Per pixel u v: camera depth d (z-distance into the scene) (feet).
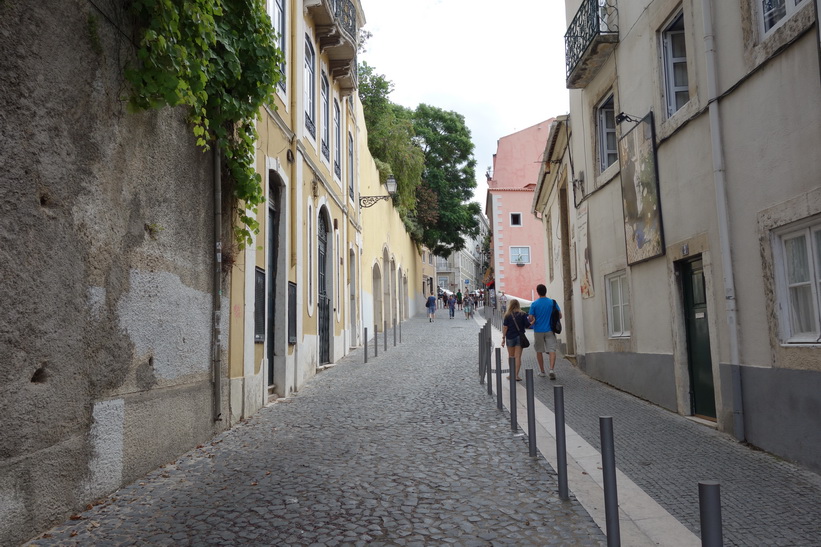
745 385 22.88
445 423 26.35
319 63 49.47
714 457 20.89
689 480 18.40
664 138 29.45
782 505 16.02
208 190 24.43
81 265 15.79
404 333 90.02
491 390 33.60
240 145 26.48
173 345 21.02
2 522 12.86
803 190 19.19
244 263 28.35
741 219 22.90
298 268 38.68
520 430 25.04
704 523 8.43
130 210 18.28
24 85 13.80
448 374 43.29
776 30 20.22
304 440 23.41
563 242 58.54
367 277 81.76
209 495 16.85
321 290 50.44
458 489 17.34
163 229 20.42
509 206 145.59
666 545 13.55
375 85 110.01
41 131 14.33
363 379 41.29
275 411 29.81
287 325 35.17
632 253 34.12
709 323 25.45
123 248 17.85
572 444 22.94
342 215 60.54
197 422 22.71
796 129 19.45
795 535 14.11
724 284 23.95
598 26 35.76
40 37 14.34
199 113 20.80
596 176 41.24
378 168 97.14
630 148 33.73
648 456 21.20
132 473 18.06
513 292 143.23
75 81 15.60
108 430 16.81
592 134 41.60
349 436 23.99
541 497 16.70
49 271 14.55
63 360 15.02
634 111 33.47
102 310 16.74
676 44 30.25
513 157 151.43
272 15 35.50
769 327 21.13
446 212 153.69
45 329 14.37
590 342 43.57
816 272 19.12
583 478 18.56
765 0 21.48
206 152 24.27
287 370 35.01
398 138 108.88
